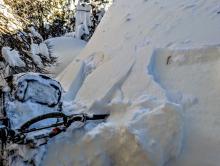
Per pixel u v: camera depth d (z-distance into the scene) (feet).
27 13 42.01
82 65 15.79
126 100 11.22
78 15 42.73
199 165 8.59
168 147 9.01
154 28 13.56
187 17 12.89
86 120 11.04
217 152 8.57
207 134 8.99
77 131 10.83
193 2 13.50
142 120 9.65
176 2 14.11
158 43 12.57
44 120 11.42
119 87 12.14
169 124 9.21
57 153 10.54
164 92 10.49
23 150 10.59
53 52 30.04
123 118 10.44
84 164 9.93
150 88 11.00
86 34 41.88
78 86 15.19
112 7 17.85
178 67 11.26
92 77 13.89
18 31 21.08
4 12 21.54
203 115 9.46
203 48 10.87
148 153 8.89
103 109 11.63
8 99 11.94
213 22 11.81
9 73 16.87
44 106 11.79
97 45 16.14
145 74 11.56
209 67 10.50
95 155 9.86
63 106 12.94
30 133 10.52
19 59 17.60
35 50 21.42
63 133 10.87
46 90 11.88
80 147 10.23
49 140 10.87
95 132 10.17
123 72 12.46
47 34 50.96
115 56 13.91
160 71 11.64
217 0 12.76
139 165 9.01
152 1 15.29
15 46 20.11
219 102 9.47
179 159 8.92
